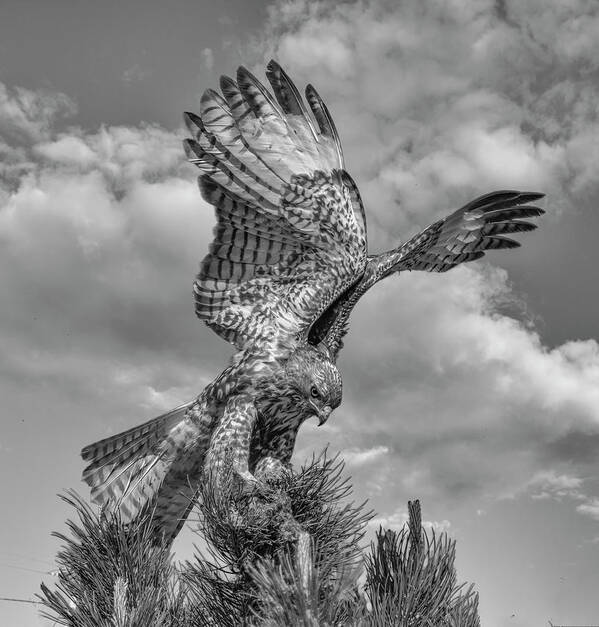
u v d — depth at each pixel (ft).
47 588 10.84
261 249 18.49
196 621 10.92
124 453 17.53
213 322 18.40
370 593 10.59
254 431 16.99
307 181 18.39
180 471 17.65
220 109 17.69
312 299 18.31
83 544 11.44
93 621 10.60
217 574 11.38
